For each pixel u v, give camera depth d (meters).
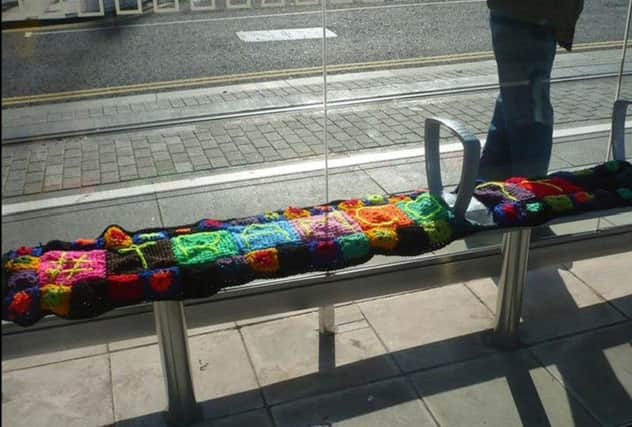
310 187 2.53
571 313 2.80
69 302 1.76
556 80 2.81
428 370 2.46
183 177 2.32
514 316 2.55
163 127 2.22
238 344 2.60
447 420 2.23
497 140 2.74
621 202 2.38
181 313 2.05
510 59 2.65
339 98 2.48
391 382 2.40
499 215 2.21
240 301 2.16
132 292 1.82
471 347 2.59
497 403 2.31
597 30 2.79
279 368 2.47
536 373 2.45
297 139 2.46
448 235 2.13
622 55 2.86
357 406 2.29
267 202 2.47
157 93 2.17
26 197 2.05
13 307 1.71
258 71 2.30
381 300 2.88
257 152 2.40
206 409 2.27
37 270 1.83
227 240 2.03
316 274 2.24
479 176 2.75
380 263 2.32
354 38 2.42
